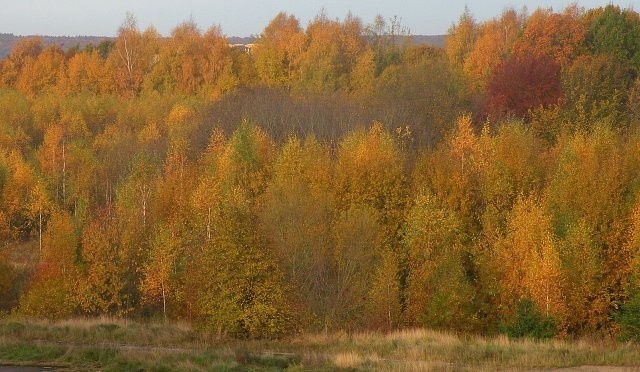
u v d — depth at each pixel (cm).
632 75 7938
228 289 4066
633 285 4184
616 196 4481
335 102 7619
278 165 5391
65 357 3266
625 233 4388
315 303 4450
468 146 5300
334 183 5006
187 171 5856
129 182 6012
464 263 4678
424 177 5075
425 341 3541
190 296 4547
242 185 5503
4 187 6994
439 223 4472
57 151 7838
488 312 4372
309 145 5562
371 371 2847
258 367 3028
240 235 4156
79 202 6388
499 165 5009
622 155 4869
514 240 4338
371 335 3866
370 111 7206
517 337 3828
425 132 6969
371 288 4475
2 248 5959
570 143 5044
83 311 4856
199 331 4016
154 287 4734
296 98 7931
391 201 4925
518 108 7250
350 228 4541
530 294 4144
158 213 5397
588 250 4244
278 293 4122
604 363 3034
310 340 3834
